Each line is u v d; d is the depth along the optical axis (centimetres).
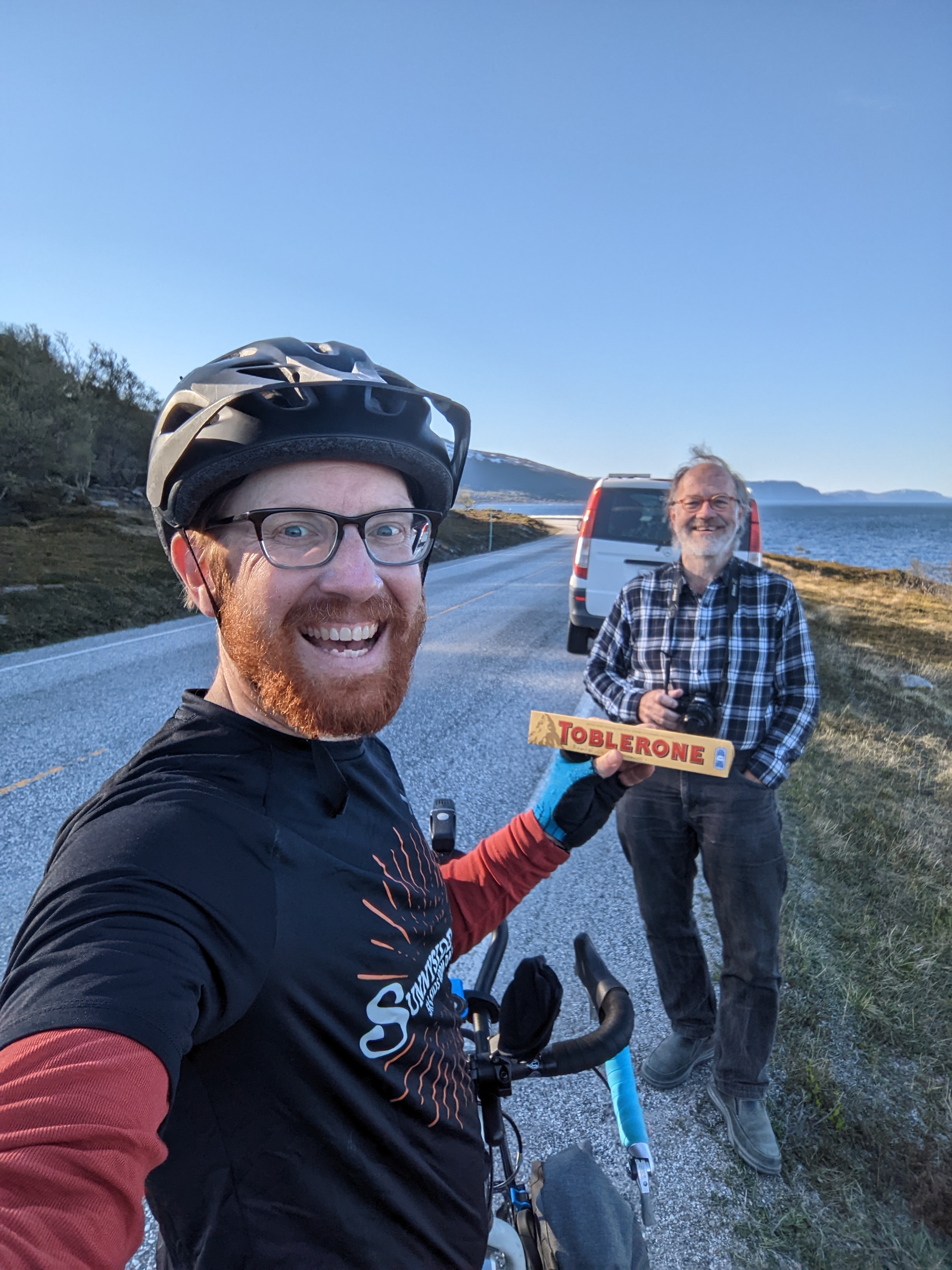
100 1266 46
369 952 71
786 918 303
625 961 279
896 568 3691
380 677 74
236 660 73
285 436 68
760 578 207
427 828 383
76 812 70
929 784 506
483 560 2542
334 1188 65
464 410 82
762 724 200
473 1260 80
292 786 73
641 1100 217
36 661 814
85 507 2103
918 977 273
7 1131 47
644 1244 104
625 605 228
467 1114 85
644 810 214
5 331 2344
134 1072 50
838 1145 200
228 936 59
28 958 57
